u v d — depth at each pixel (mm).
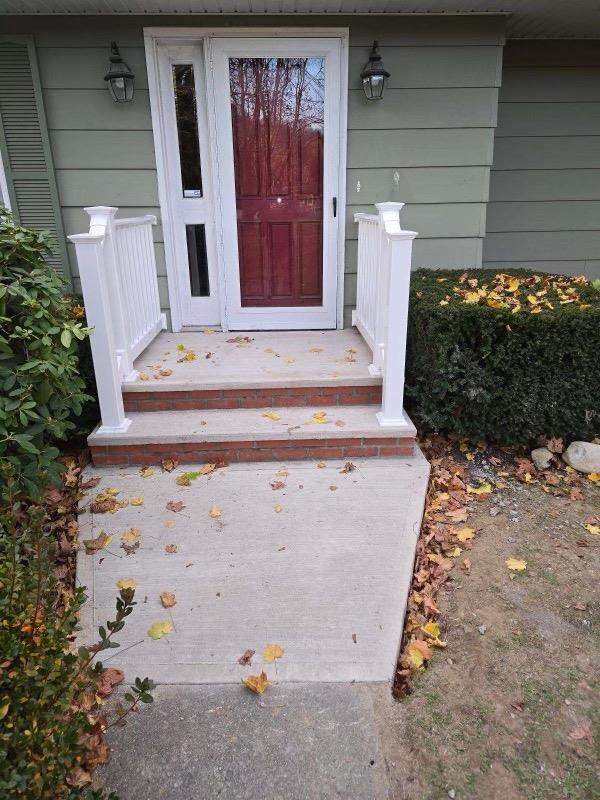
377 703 1883
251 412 3541
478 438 3508
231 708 1866
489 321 3229
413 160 4348
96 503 2895
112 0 3658
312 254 4645
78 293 4387
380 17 4039
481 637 2170
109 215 3262
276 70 4219
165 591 2359
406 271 3084
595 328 3197
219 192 4414
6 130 4145
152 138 4211
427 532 2812
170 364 3863
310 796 1602
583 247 5348
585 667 2025
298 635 2143
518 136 5090
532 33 4625
